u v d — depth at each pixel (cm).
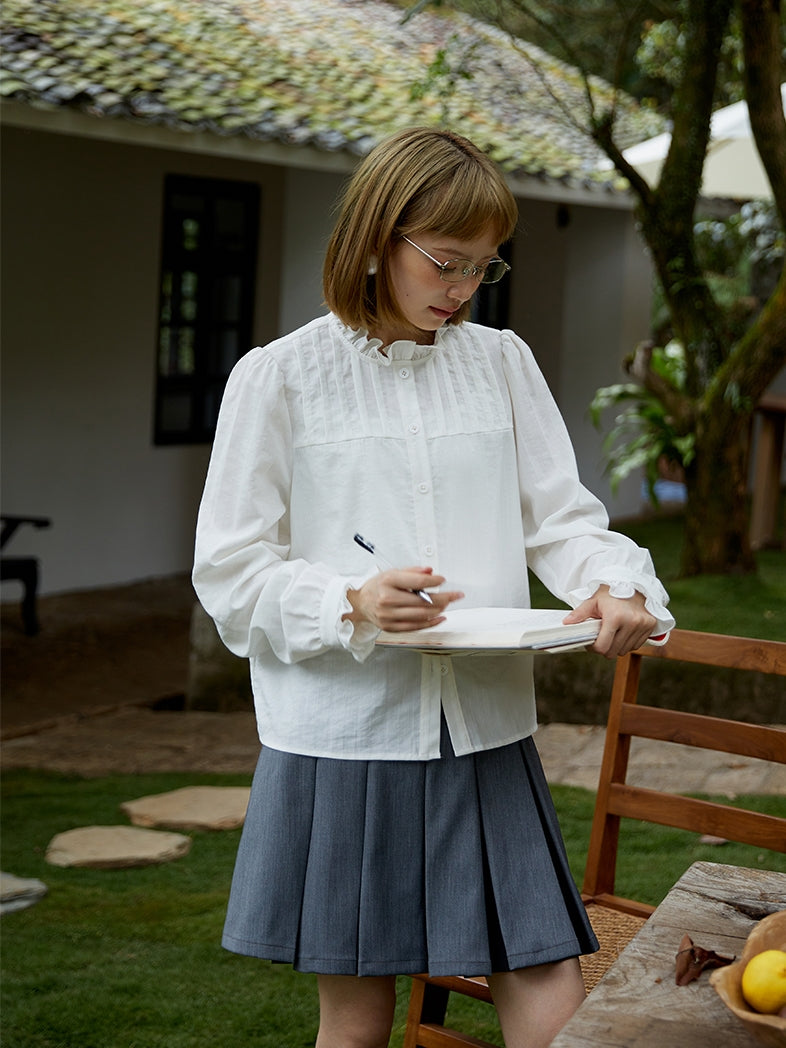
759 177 842
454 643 166
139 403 949
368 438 184
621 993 149
